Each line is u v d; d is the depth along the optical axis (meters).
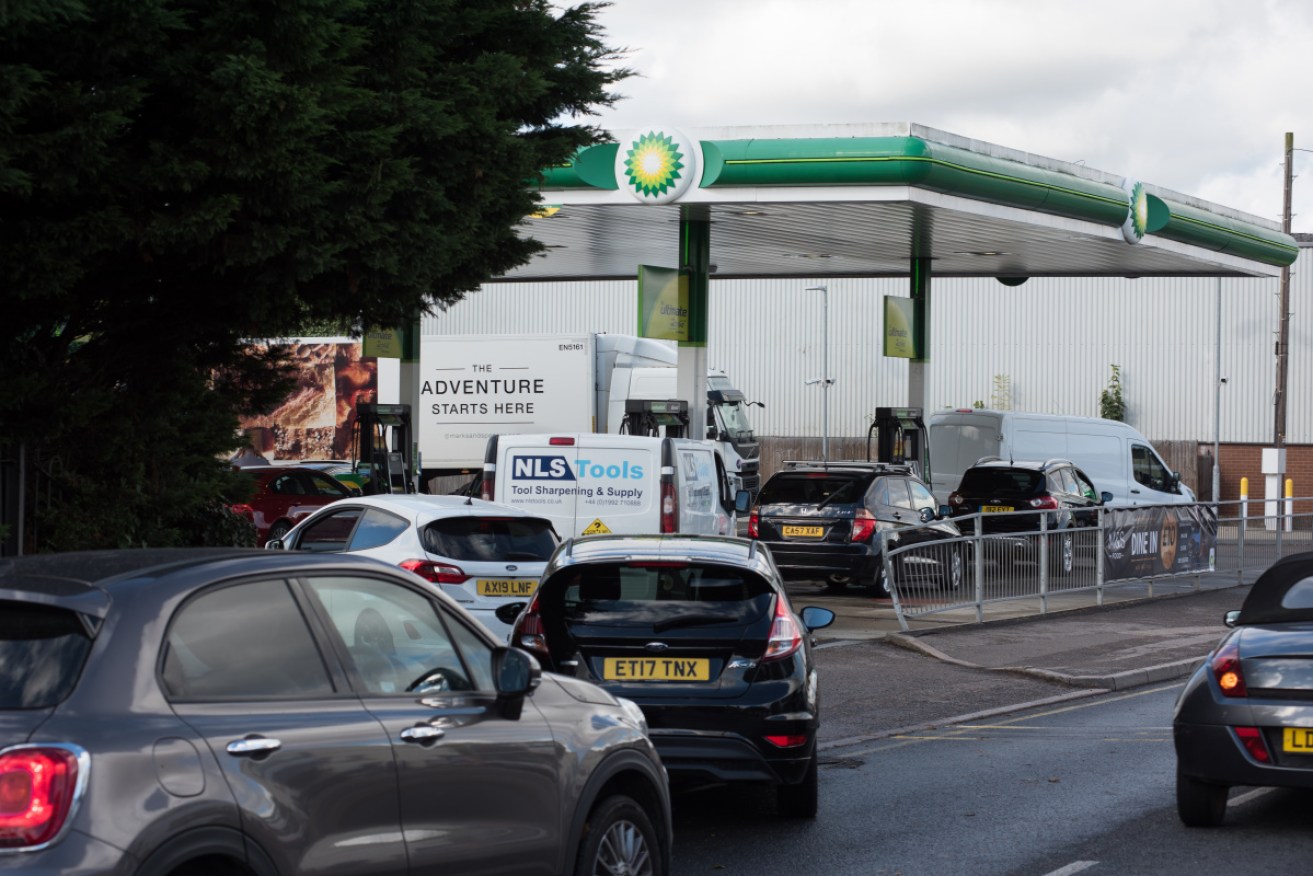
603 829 6.93
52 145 10.72
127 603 5.12
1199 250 34.59
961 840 9.50
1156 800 10.73
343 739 5.50
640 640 9.47
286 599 5.69
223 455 17.81
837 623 21.94
